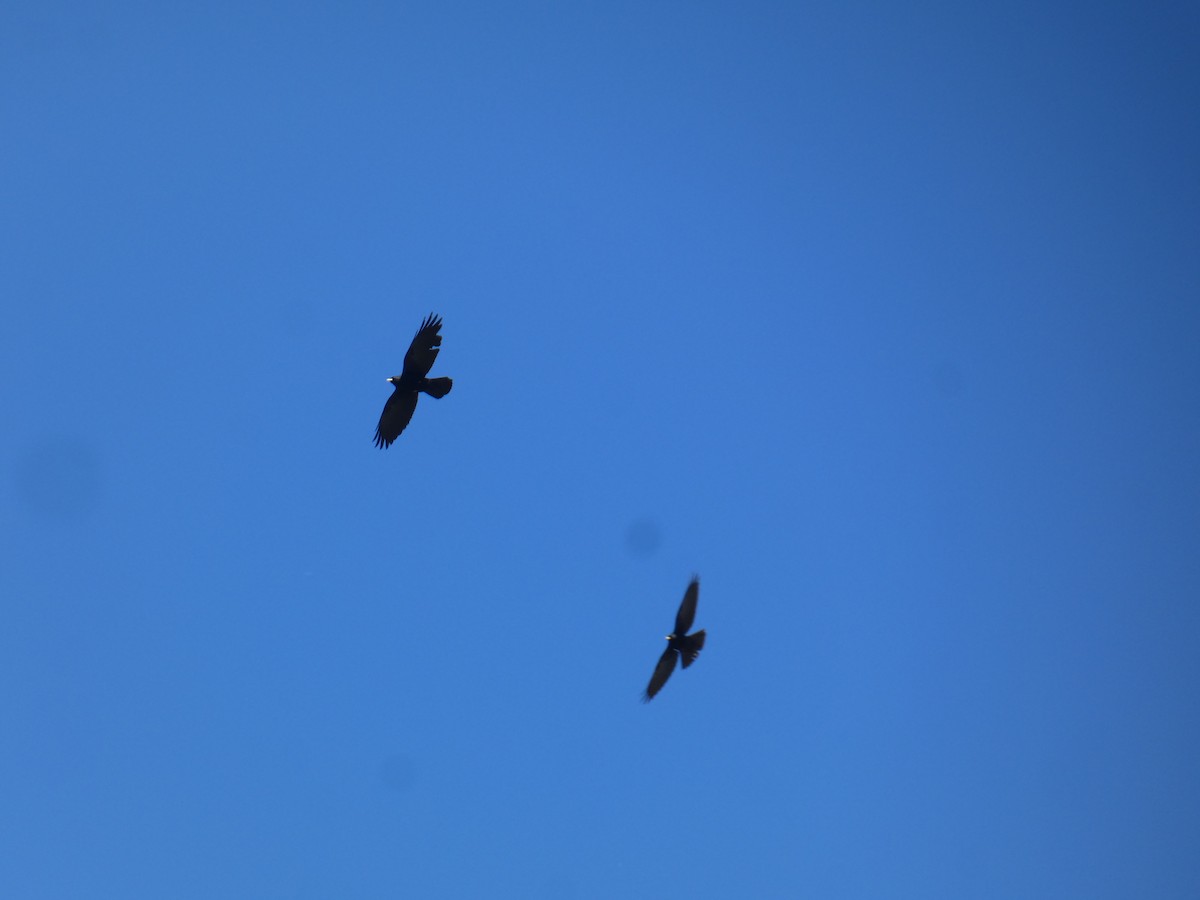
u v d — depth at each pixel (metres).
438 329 28.92
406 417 28.84
